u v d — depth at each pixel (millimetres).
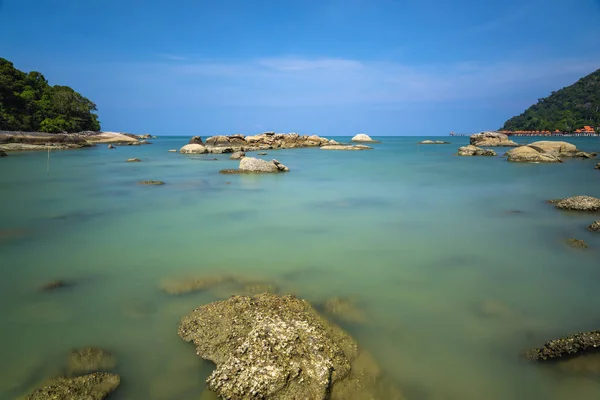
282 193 16656
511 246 8766
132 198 15328
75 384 3992
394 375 4332
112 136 80562
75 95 82875
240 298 5594
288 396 3904
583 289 6449
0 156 39344
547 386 4172
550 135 146000
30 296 6113
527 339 5004
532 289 6453
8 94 65438
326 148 60156
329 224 10930
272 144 60906
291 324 4707
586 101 168875
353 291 6383
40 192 16891
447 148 66812
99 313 5590
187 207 13461
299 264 7625
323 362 4211
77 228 10438
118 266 7445
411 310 5750
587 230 10086
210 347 4680
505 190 17562
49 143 55500
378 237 9555
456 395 4051
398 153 50625
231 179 21828
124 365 4453
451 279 6883
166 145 78062
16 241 9117
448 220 11391
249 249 8578
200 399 3963
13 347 4762
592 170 26453
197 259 7883
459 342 4945
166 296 6141
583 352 4602
